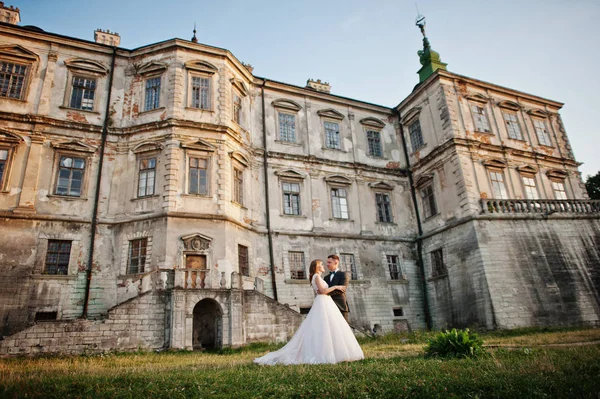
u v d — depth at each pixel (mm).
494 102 30875
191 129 23547
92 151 22969
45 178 21688
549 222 26250
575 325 23562
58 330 15219
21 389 6215
